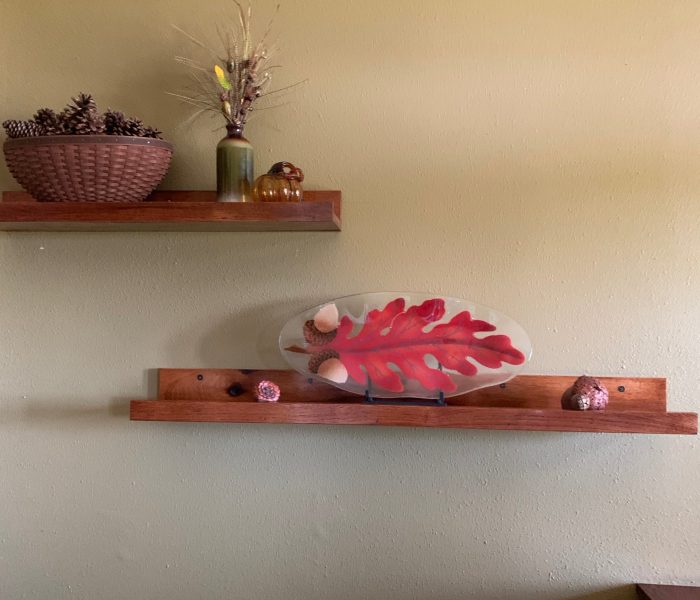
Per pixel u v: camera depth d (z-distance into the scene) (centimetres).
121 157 126
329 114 144
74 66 147
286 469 145
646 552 140
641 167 141
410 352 138
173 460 146
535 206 142
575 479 142
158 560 146
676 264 140
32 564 147
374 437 144
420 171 144
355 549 145
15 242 148
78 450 147
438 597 144
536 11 141
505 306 143
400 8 143
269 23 145
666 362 140
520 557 143
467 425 127
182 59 145
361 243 144
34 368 148
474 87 143
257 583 145
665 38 140
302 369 139
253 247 146
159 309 147
